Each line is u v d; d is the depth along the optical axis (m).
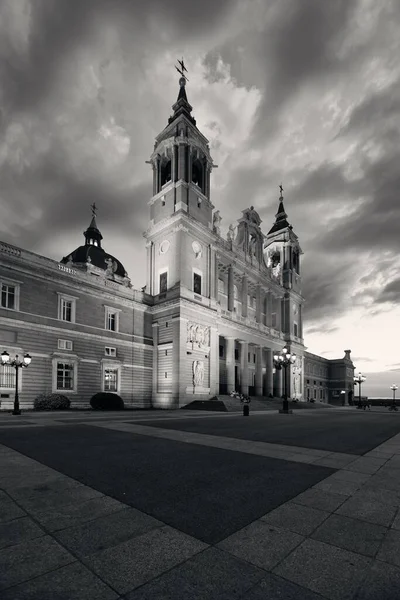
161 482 7.95
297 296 81.88
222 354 61.78
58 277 39.44
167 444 13.16
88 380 40.78
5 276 34.81
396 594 3.74
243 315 63.62
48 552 4.59
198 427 19.56
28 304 36.31
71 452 11.37
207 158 56.97
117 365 44.03
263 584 3.91
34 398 35.16
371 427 21.88
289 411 37.72
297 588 3.85
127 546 4.79
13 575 4.03
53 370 37.28
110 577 4.03
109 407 39.03
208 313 51.50
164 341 48.28
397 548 4.81
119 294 46.41
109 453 11.25
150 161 57.97
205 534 5.21
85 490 7.29
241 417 28.92
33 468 9.14
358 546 4.86
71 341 39.69
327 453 11.94
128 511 6.12
